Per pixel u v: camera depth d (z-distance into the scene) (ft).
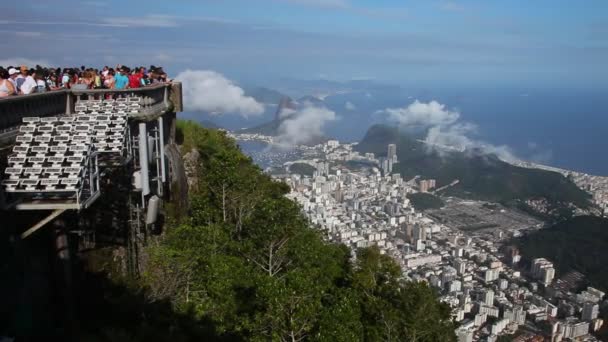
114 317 40.37
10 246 31.71
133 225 47.24
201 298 51.26
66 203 30.40
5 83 33.83
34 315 34.09
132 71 58.03
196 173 78.43
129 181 47.09
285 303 49.44
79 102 44.96
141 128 47.19
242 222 73.51
